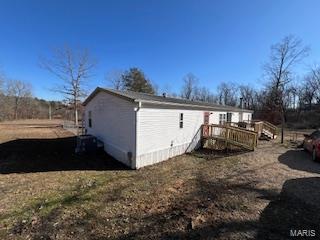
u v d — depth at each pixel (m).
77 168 9.12
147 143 9.84
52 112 55.00
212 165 9.78
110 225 4.53
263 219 4.75
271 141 17.83
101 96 12.43
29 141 15.46
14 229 4.37
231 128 13.40
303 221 4.68
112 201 5.74
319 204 5.53
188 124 12.86
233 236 4.12
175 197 6.02
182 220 4.71
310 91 44.19
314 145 10.68
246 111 23.36
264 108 36.88
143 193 6.33
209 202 5.65
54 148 13.12
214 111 16.09
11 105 49.75
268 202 5.63
